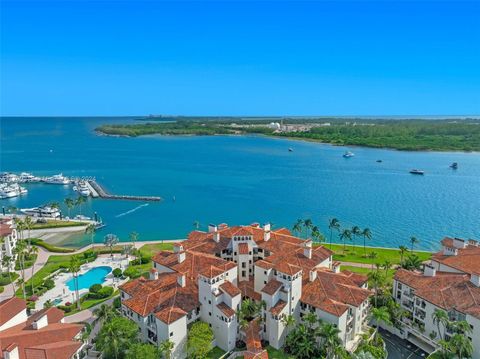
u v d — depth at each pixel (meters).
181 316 79.44
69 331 77.38
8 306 81.25
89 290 110.62
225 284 85.81
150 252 146.25
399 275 98.69
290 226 192.62
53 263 134.75
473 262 101.12
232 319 82.69
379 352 77.12
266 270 92.56
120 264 133.88
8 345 69.81
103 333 75.12
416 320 91.38
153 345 79.56
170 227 189.25
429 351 84.88
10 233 131.25
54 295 110.75
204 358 79.19
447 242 115.94
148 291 89.06
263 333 86.88
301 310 88.38
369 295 88.81
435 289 89.25
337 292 88.81
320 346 80.31
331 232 172.38
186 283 90.75
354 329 86.50
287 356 81.06
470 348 73.69
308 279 92.81
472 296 84.00
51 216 199.38
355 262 135.38
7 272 123.12
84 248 151.88
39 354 69.19
